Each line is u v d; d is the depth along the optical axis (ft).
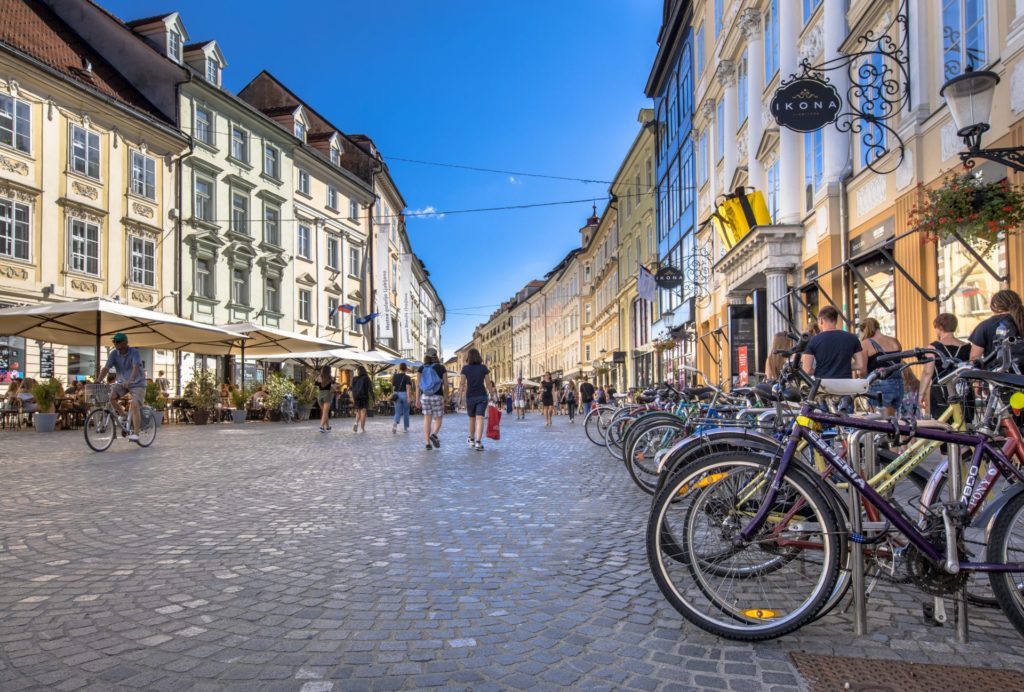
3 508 20.45
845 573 10.50
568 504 21.39
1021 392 10.25
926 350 11.51
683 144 92.63
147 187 88.07
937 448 10.88
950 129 32.35
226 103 102.17
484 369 40.86
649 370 115.34
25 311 53.52
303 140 124.88
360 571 13.85
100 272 80.84
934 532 10.37
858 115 36.11
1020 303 20.11
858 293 42.93
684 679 9.00
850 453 11.15
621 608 11.70
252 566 14.19
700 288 82.23
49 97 74.69
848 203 43.78
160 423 71.00
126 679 8.90
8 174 70.03
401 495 23.07
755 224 54.34
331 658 9.58
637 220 126.21
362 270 145.59
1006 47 28.22
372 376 124.06
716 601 10.54
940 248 33.24
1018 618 9.70
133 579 13.25
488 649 9.93
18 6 86.53
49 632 10.50
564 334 221.25
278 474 28.37
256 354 94.38
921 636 10.53
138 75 93.40
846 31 44.55
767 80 58.85
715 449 12.23
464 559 14.80
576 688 8.73
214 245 99.96
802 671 9.25
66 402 58.29
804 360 21.15
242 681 8.86
